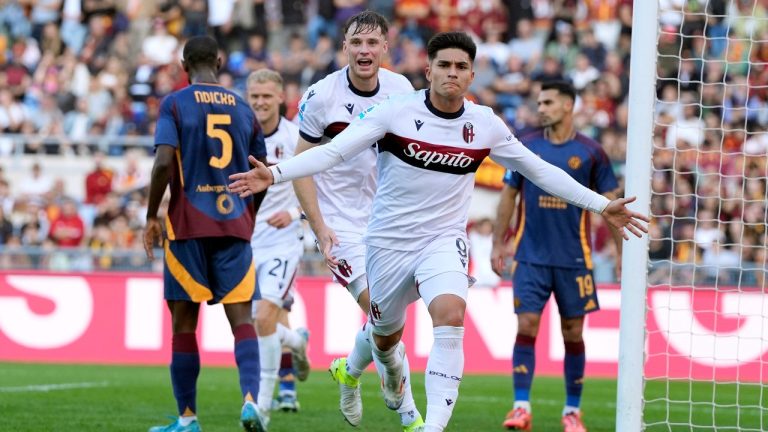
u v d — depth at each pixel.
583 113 64.44
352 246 24.00
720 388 42.47
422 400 34.25
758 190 57.81
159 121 22.33
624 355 22.34
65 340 47.91
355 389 23.86
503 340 47.09
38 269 49.09
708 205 57.19
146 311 47.72
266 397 27.44
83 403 31.33
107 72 68.31
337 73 23.53
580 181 29.02
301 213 27.83
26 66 69.25
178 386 22.94
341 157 19.19
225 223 22.50
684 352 46.06
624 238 19.84
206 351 47.41
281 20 73.50
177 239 22.41
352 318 47.22
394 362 22.11
